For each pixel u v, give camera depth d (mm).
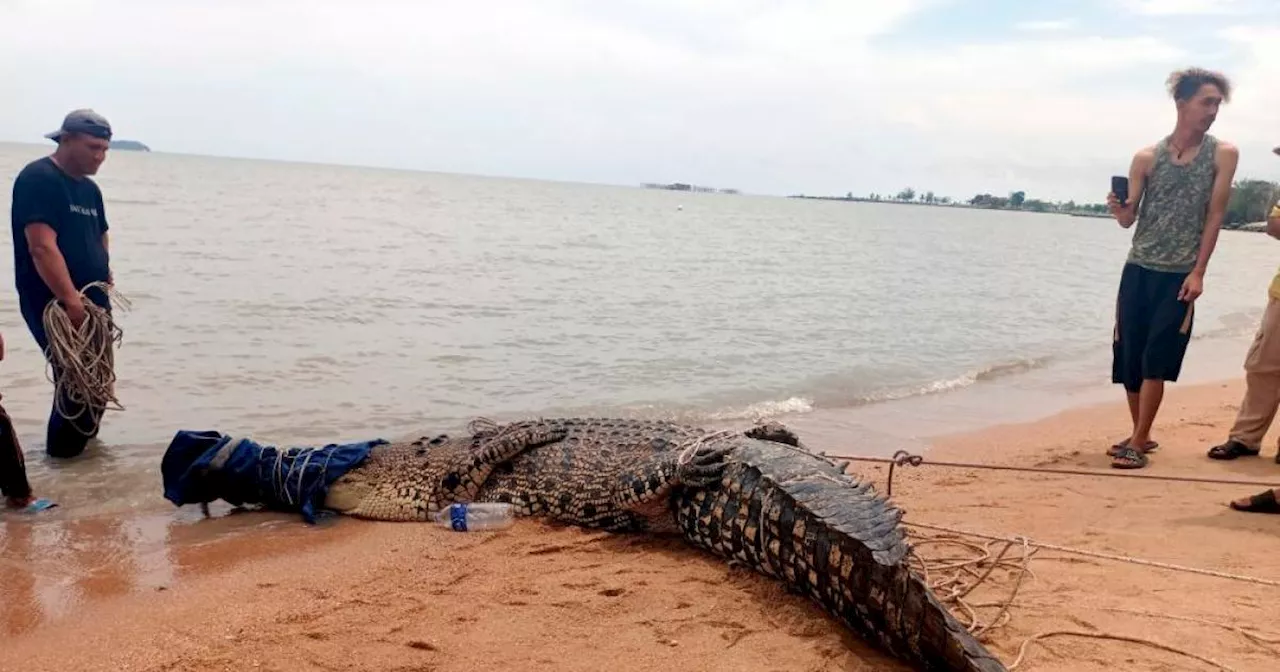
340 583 5129
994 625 4375
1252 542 5656
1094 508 6488
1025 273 37312
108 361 7812
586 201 118625
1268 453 8172
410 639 4328
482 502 6672
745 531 5043
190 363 11570
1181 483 7223
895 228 95250
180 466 6633
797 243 52062
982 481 7488
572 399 10883
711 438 5777
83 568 5371
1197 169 7332
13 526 6172
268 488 6707
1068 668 3953
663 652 4191
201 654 4180
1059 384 13312
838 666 4039
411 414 9844
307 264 23375
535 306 18516
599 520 6141
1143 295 7777
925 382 12914
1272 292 7703
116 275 18812
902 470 8008
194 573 5320
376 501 6645
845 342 16219
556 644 4277
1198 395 11922
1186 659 4043
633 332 15977
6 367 10719
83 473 7387
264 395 10297
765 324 17859
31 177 7258
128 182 69688
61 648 4246
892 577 3867
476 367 12430
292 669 4023
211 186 73625
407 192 96062
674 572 5254
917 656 3809
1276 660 4031
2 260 19703
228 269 21000
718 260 34531
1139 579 5016
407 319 15992
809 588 4523
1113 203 7816
